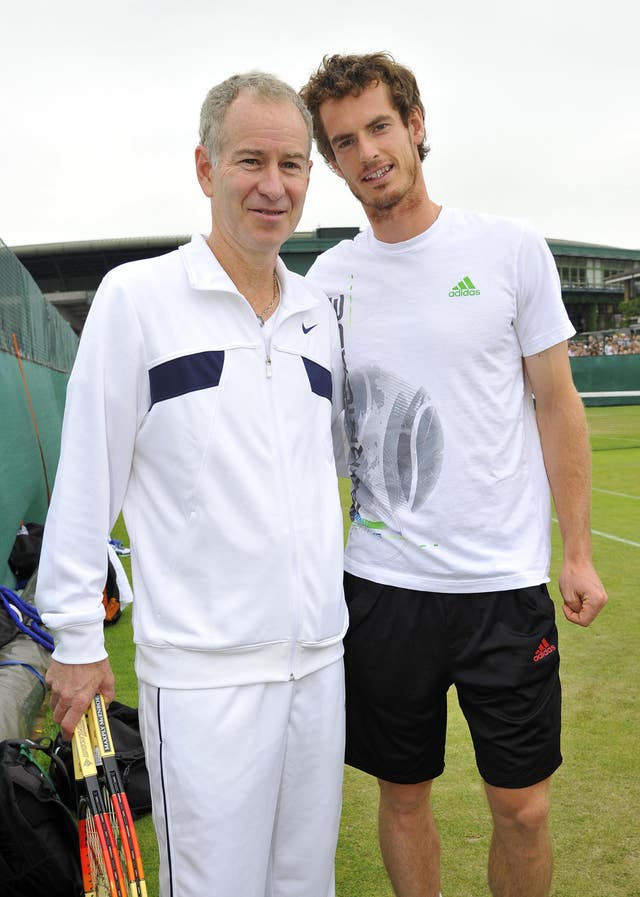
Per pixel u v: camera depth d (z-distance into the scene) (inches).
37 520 274.7
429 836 86.1
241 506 65.4
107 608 201.3
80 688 64.9
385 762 83.3
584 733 129.1
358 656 82.9
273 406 68.1
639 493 375.2
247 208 66.1
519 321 81.4
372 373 82.4
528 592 79.6
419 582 80.3
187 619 64.9
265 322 69.6
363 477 84.4
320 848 71.5
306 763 70.2
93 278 1680.6
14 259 297.4
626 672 154.3
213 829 63.4
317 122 83.0
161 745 64.7
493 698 78.7
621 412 839.1
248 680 65.4
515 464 80.7
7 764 93.3
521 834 79.4
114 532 333.1
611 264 1860.2
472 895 91.2
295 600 67.1
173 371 65.4
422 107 84.0
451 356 79.2
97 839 60.8
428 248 80.5
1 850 88.6
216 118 66.8
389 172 78.8
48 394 381.1
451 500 79.6
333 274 85.6
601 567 235.9
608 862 95.7
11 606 165.8
